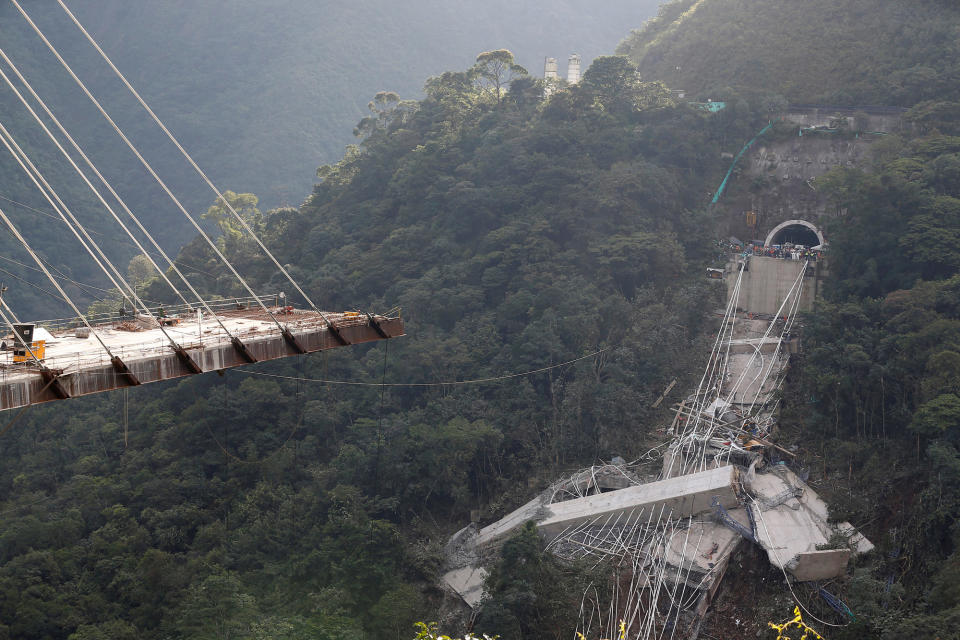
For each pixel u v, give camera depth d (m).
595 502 84.44
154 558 82.88
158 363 41.97
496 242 122.50
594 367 102.12
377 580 81.31
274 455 99.81
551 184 128.88
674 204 127.88
